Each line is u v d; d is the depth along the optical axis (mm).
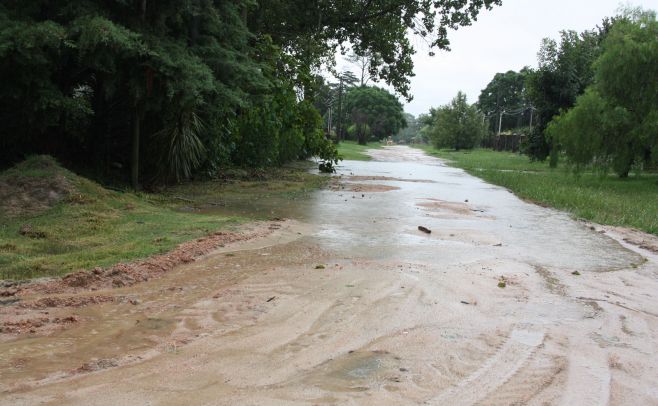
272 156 21422
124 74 12281
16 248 7359
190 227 9156
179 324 4918
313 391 3701
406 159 39812
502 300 5945
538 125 35719
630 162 21828
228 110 15141
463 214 12414
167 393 3619
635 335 5027
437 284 6422
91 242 7887
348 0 27453
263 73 20562
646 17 21469
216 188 15484
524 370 4152
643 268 7781
